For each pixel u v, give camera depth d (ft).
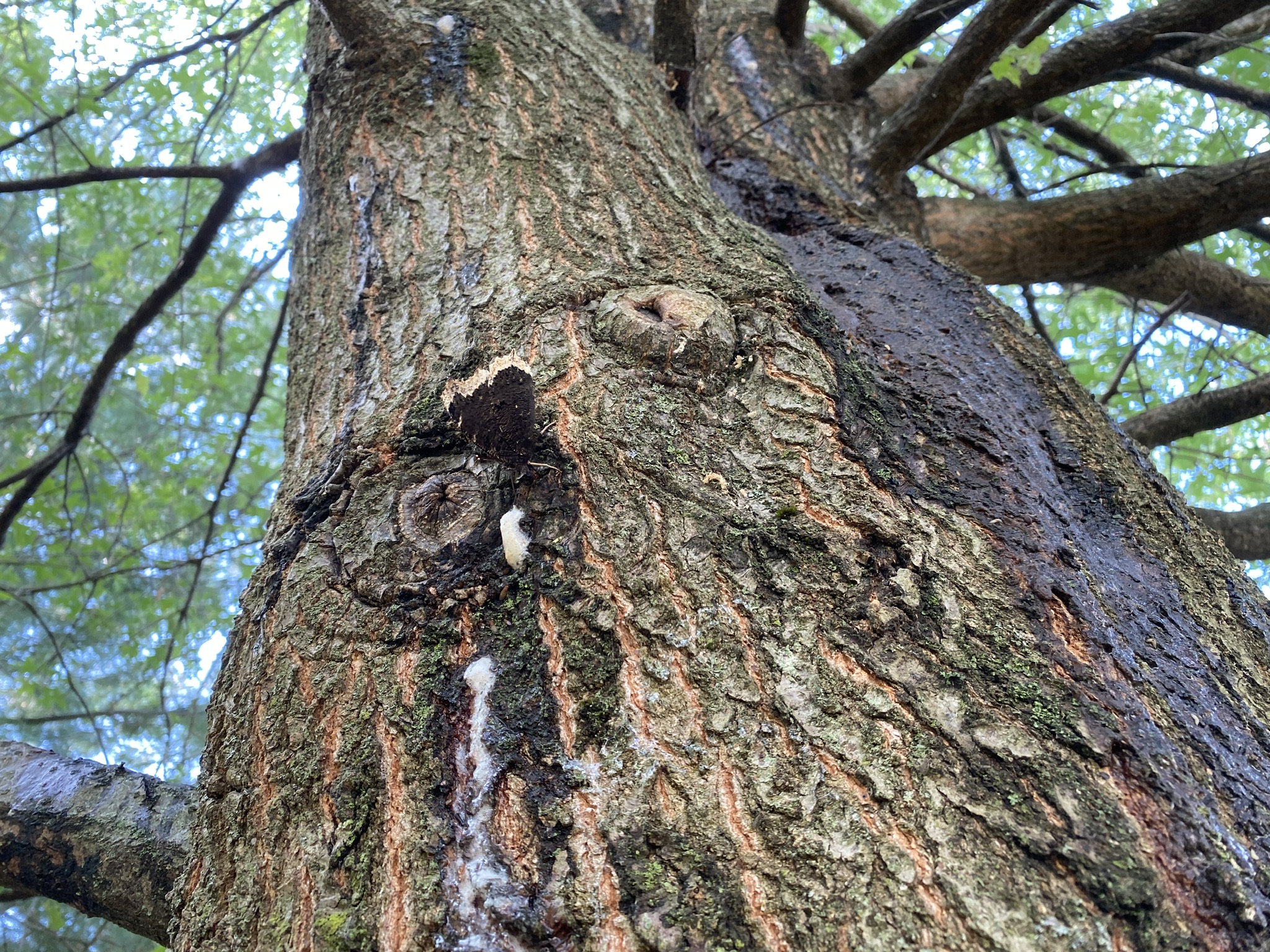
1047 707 0.88
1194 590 1.10
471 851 0.84
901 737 0.86
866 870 0.79
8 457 4.12
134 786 1.30
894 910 0.77
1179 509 1.23
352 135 1.67
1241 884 0.78
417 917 0.82
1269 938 0.77
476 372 1.16
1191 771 0.86
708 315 1.17
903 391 1.21
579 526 1.01
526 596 0.98
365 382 1.27
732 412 1.11
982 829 0.81
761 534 1.00
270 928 0.87
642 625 0.95
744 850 0.81
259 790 0.96
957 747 0.86
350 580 1.05
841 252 1.61
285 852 0.91
